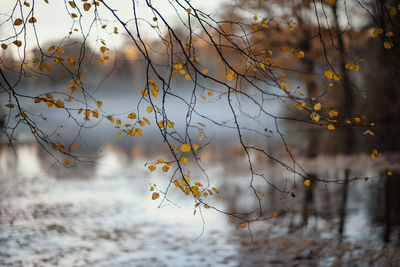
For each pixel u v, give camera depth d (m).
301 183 14.88
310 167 17.73
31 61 3.29
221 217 11.16
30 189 15.64
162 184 16.45
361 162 17.69
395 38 3.61
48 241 9.11
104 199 13.84
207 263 7.67
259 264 7.48
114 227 10.38
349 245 8.25
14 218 11.21
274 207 11.84
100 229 10.18
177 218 11.24
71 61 3.29
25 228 10.16
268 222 10.35
